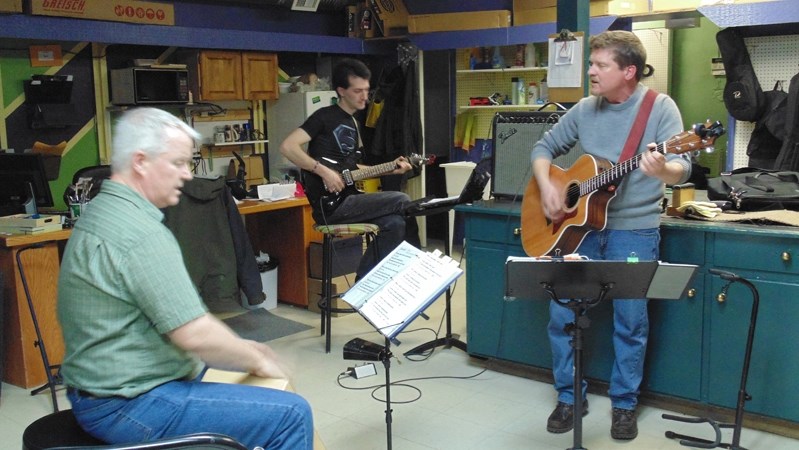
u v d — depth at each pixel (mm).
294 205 4895
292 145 4270
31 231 3705
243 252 4281
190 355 2102
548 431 3141
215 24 5801
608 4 5426
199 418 1983
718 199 3352
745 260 2953
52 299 3818
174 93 5320
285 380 2188
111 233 1932
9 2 4438
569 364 3154
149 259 1925
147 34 5133
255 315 4977
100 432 1986
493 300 3725
